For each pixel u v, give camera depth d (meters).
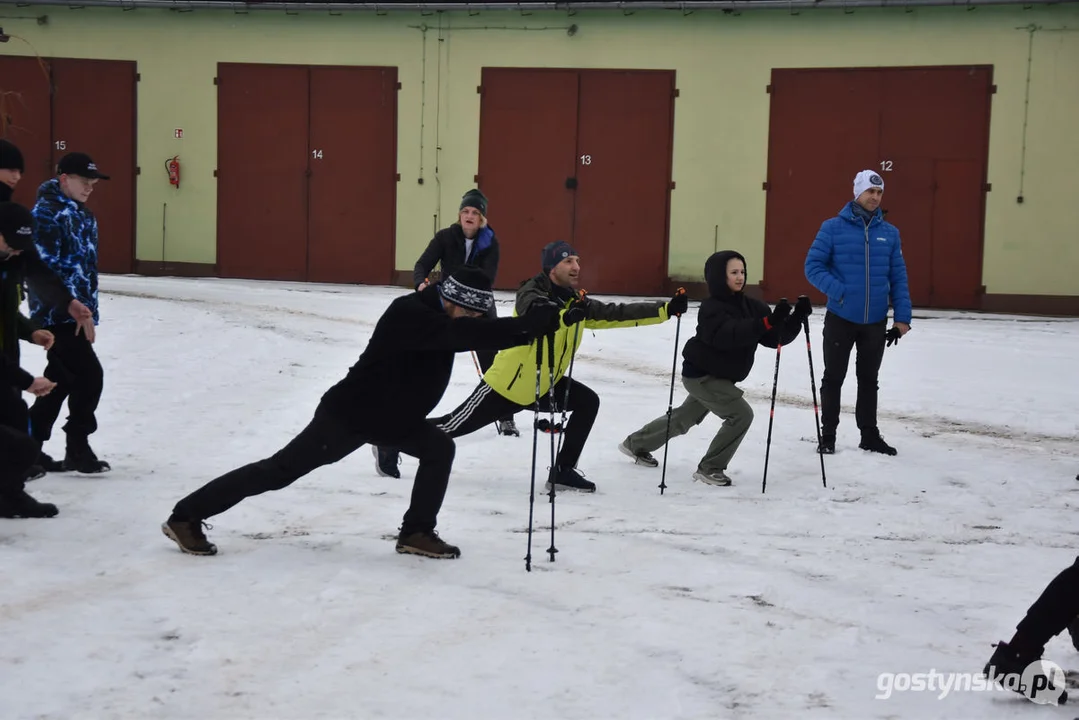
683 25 20.16
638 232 20.64
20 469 5.94
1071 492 7.55
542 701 3.92
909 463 8.35
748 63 20.05
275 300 17.91
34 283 5.98
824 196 19.98
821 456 7.57
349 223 21.50
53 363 7.04
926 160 19.55
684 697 3.98
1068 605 3.91
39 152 21.98
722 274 7.43
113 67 21.77
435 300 5.35
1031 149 19.16
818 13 19.70
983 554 5.97
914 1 19.02
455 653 4.34
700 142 20.31
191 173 21.83
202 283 20.53
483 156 20.94
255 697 3.90
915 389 11.73
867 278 8.59
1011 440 9.44
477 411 7.08
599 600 5.01
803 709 3.90
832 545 6.09
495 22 20.69
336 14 21.14
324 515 6.43
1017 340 15.40
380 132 21.25
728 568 5.56
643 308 7.04
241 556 5.54
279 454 5.48
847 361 8.66
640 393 11.30
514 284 21.03
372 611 4.78
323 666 4.18
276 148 21.58
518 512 6.65
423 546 5.58
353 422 5.41
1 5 21.73
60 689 3.91
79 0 21.38
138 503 6.49
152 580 5.12
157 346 12.88
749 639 4.57
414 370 5.36
